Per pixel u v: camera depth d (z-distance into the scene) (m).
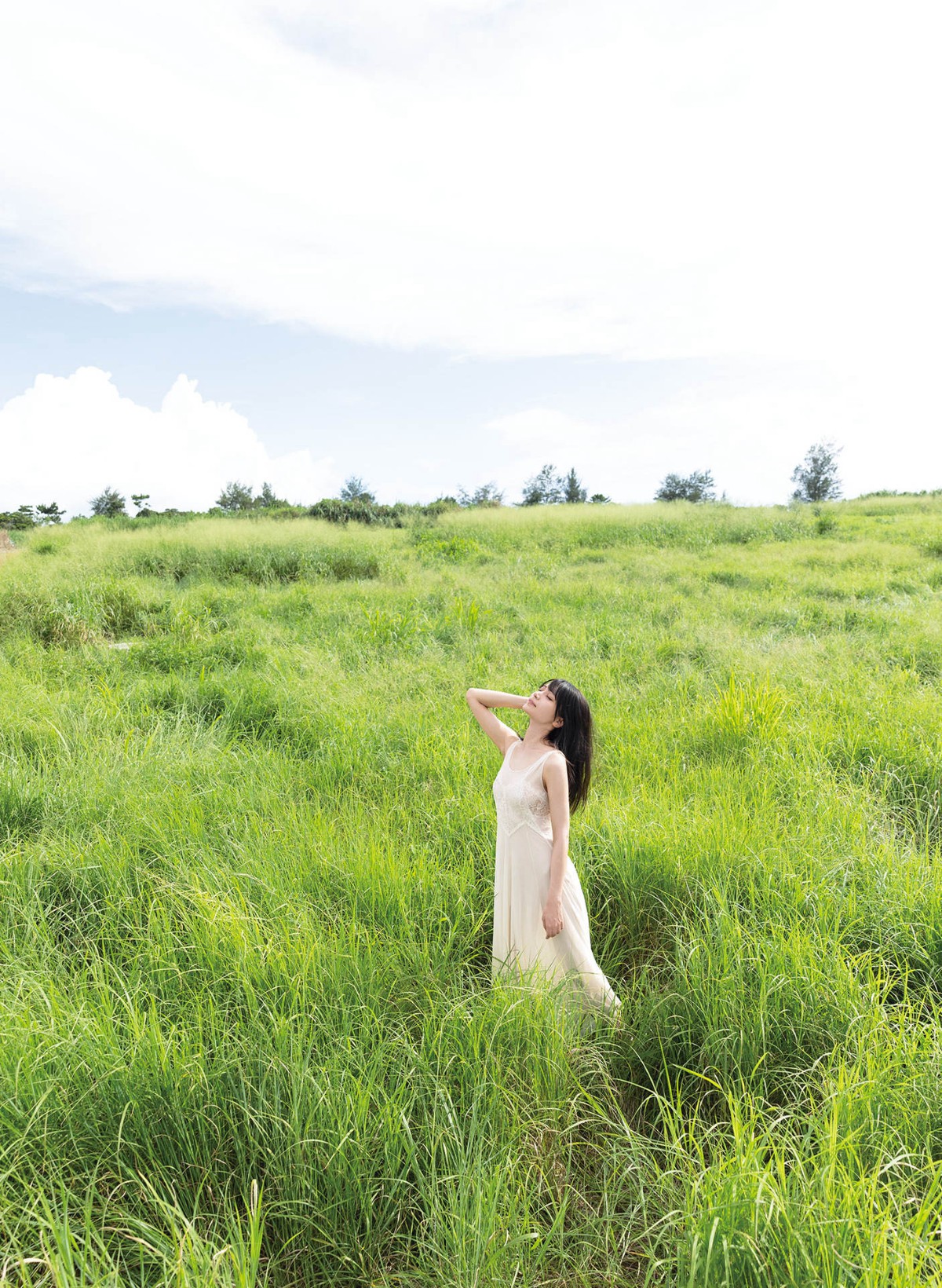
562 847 2.84
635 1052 2.69
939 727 5.58
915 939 3.11
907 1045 2.45
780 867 3.58
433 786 4.79
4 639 8.52
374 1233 2.04
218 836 4.00
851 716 5.97
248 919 2.96
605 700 6.69
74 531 24.59
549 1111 2.34
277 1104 2.17
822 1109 2.22
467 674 7.59
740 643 8.64
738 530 21.86
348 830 3.98
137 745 5.35
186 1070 2.23
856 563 15.89
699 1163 2.16
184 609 10.74
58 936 3.27
